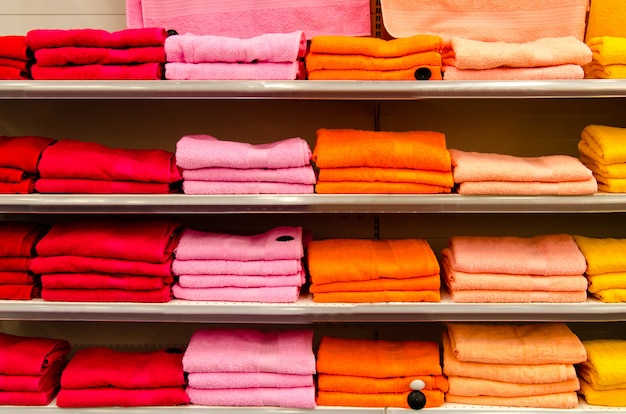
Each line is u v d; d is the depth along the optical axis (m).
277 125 1.66
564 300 1.33
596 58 1.32
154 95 1.26
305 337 1.41
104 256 1.33
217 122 1.67
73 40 1.29
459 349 1.32
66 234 1.36
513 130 1.65
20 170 1.33
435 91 1.25
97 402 1.32
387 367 1.32
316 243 1.45
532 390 1.31
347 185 1.30
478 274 1.33
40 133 1.68
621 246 1.36
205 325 1.77
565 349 1.32
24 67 1.32
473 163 1.30
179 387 1.34
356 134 1.35
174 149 1.68
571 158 1.34
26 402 1.34
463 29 1.43
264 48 1.27
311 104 1.64
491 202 1.29
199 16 1.47
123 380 1.32
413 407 1.30
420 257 1.34
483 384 1.32
